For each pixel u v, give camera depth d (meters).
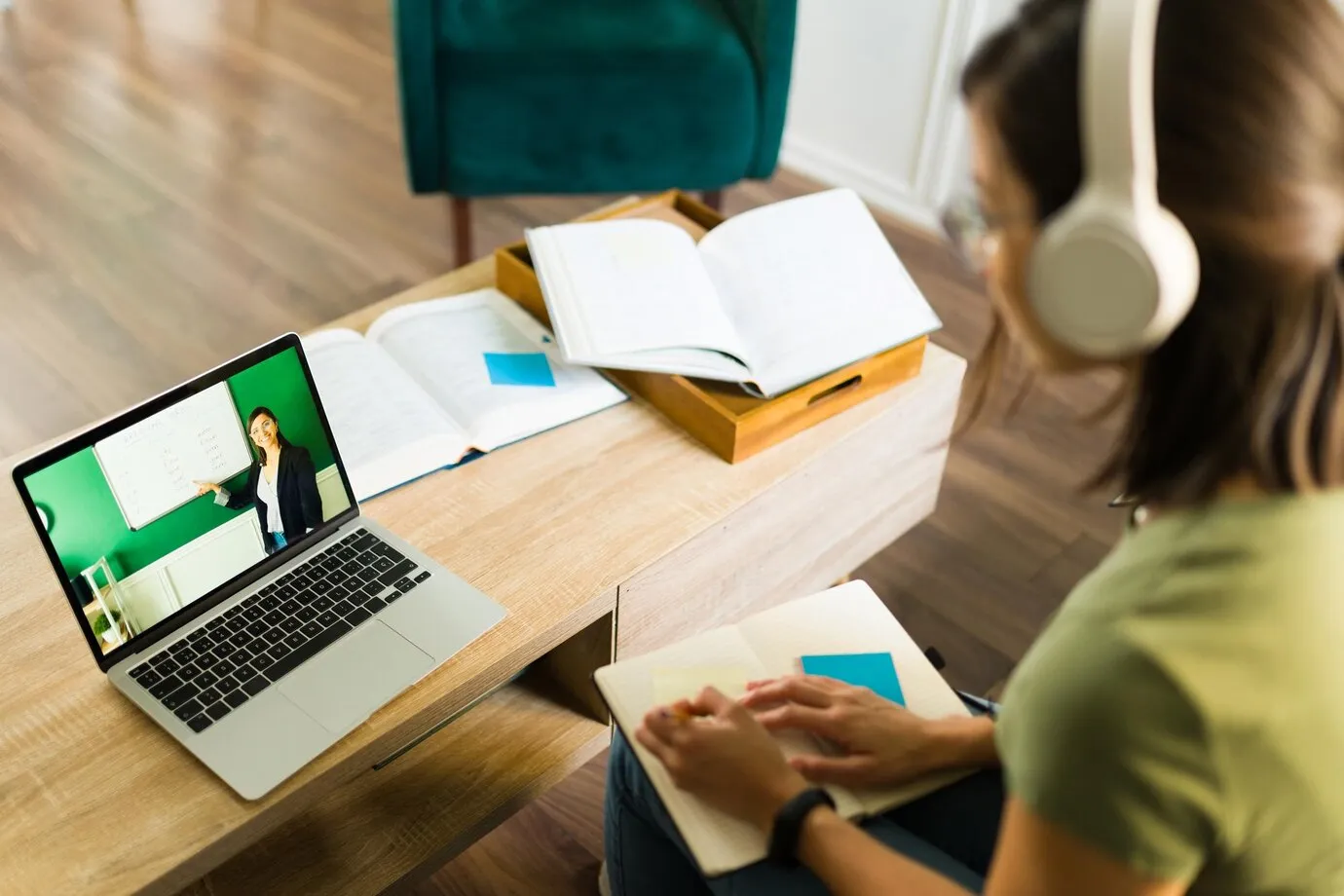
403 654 1.17
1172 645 0.67
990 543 2.05
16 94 3.10
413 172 2.32
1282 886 0.72
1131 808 0.69
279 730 1.10
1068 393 2.36
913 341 1.57
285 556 1.25
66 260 2.55
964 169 0.76
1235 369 0.65
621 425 1.50
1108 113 0.62
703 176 2.42
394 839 1.34
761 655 1.19
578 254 1.55
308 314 2.45
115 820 1.03
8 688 1.14
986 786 1.09
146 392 2.23
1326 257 0.63
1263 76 0.61
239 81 3.23
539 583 1.28
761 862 1.04
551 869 1.55
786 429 1.49
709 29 2.31
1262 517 0.68
